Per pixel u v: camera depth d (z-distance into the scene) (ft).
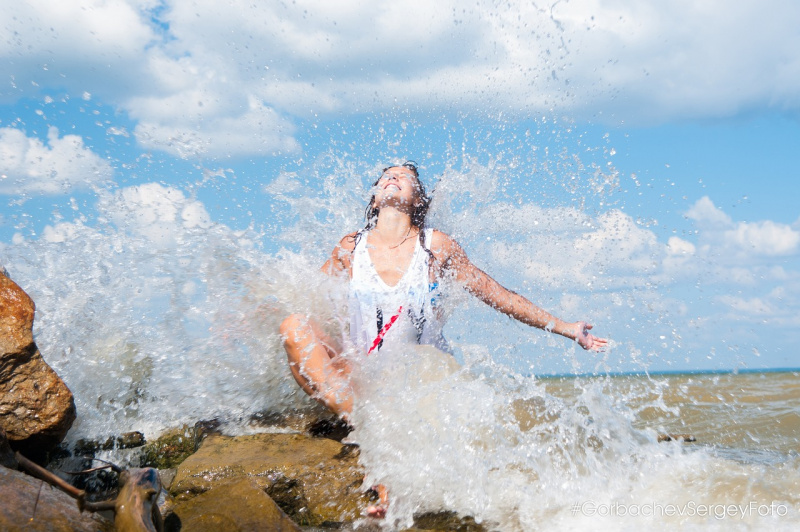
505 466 10.01
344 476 9.93
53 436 9.87
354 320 12.75
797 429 13.78
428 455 10.04
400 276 12.77
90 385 12.67
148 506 6.61
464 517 9.14
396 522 9.25
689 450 11.16
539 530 8.53
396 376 11.37
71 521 6.56
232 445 10.82
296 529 7.50
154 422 12.69
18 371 9.70
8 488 6.68
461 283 13.33
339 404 11.24
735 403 17.33
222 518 7.45
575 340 13.28
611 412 11.64
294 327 11.74
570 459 10.18
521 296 13.48
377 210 13.89
